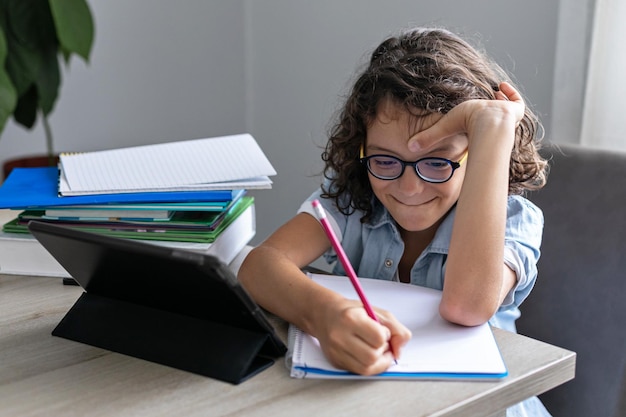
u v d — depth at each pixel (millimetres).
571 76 1416
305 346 737
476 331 772
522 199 1032
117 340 756
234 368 683
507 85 977
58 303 889
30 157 2090
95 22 2281
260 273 860
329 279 917
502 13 1600
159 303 748
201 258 611
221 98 2506
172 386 675
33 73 1887
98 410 636
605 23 1370
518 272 911
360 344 674
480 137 845
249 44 2477
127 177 977
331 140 1069
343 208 1062
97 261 709
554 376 720
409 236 1047
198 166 1001
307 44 2189
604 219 1077
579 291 1082
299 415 622
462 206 828
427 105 875
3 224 1097
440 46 993
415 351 723
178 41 2404
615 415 1026
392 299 856
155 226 948
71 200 936
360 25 1970
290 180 2365
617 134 1395
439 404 637
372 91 918
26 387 678
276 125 2404
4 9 1835
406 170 889
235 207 1074
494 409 670
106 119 2377
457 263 801
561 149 1152
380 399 646
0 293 923
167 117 2451
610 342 1046
